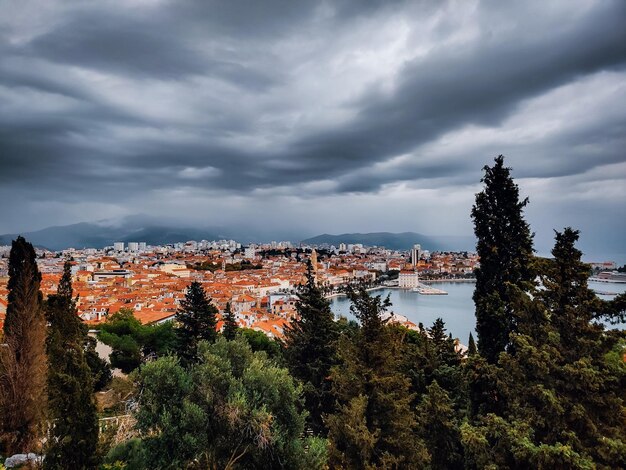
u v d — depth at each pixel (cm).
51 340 2030
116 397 3000
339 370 2042
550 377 1378
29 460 1391
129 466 1354
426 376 2327
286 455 1527
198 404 1584
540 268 1559
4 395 1831
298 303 2939
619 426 1341
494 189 2091
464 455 1706
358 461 1667
